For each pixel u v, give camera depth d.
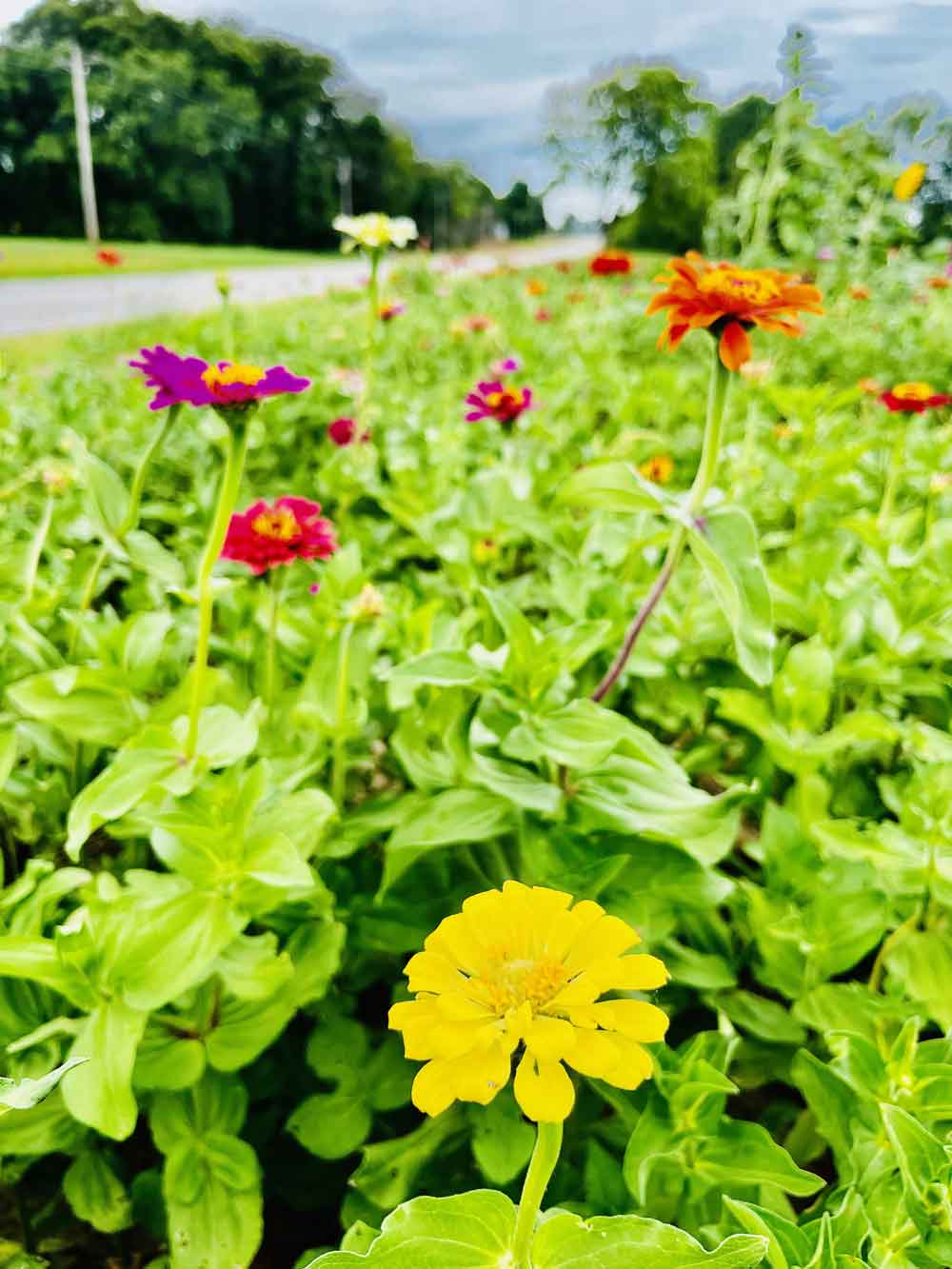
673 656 2.61
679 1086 1.38
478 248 41.00
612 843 1.84
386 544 3.68
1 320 12.51
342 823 1.96
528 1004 0.82
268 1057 1.94
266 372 1.64
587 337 8.32
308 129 47.00
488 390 3.62
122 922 1.43
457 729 1.90
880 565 2.58
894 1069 1.38
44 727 2.18
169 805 1.59
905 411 3.16
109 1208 1.62
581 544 3.21
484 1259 0.93
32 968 1.35
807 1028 1.92
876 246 9.02
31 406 4.97
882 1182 1.30
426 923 1.91
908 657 2.40
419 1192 1.64
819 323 7.80
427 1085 0.81
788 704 2.14
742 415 5.84
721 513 1.89
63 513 3.19
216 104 40.81
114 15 45.53
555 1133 0.85
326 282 19.41
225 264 25.42
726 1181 1.36
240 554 2.08
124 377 6.39
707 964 1.84
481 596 2.74
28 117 36.97
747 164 7.75
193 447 4.56
